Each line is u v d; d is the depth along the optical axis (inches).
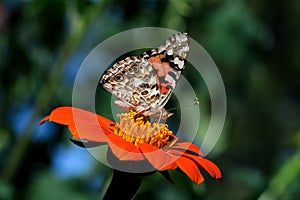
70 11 34.8
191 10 36.0
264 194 35.3
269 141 56.9
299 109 61.5
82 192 35.3
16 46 36.0
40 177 35.4
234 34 36.8
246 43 37.0
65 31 36.3
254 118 55.1
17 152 34.5
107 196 29.5
